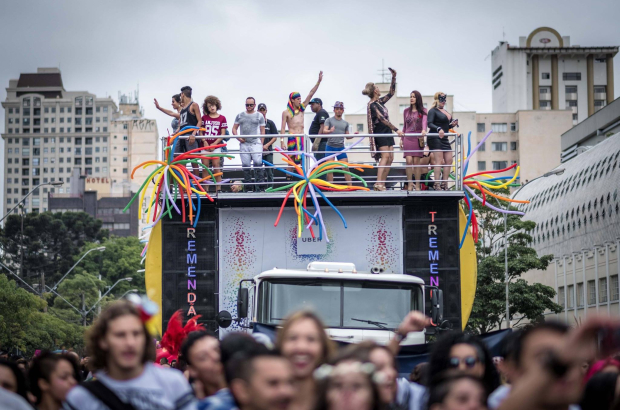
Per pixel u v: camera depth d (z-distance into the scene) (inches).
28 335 2388.0
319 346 202.1
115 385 212.8
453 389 167.8
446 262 530.0
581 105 6476.4
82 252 4965.6
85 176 7869.1
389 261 532.4
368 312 491.5
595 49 6432.1
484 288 1752.0
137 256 4977.9
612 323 128.1
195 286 533.0
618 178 2246.6
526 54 6451.8
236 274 534.9
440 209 534.3
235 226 538.9
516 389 137.4
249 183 565.6
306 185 538.9
